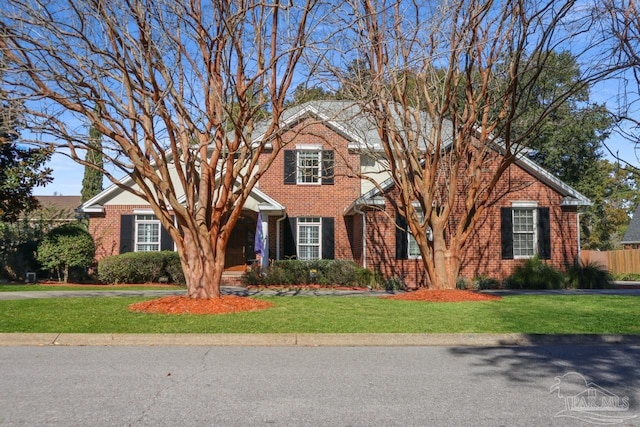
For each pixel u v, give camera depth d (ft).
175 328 33.06
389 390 21.09
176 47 41.32
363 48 46.37
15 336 31.58
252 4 39.58
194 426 16.79
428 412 18.28
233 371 24.32
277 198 78.38
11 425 16.80
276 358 27.32
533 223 72.49
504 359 27.14
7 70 34.14
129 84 38.78
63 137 37.78
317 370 24.56
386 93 48.93
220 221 43.29
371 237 69.67
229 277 71.97
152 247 75.82
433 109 50.29
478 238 71.31
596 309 42.24
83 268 72.54
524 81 61.82
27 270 72.90
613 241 148.36
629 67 39.88
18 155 70.64
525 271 68.54
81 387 21.42
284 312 39.40
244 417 17.67
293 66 41.22
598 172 131.54
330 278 68.54
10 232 76.89
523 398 20.06
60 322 34.91
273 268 69.41
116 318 36.35
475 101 50.08
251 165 43.27
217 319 36.04
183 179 41.93
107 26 37.68
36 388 21.25
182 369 24.72
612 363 26.22
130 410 18.38
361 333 31.96
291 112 78.48
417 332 32.32
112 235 75.36
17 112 35.63
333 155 78.54
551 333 32.48
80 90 36.88
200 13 40.06
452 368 25.05
